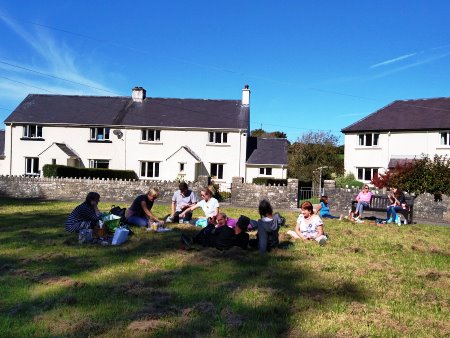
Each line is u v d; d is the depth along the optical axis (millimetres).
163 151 36062
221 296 5367
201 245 8641
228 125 35844
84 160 36250
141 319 4508
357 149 35062
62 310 4746
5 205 18031
